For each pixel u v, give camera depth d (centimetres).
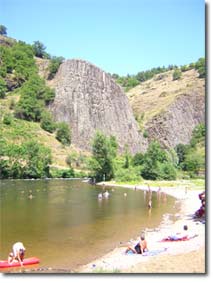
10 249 3541
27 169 13062
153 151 13562
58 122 18262
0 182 11594
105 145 12669
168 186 10931
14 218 5216
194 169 14575
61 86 19662
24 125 16712
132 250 3244
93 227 4588
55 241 3834
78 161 15425
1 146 13000
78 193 8806
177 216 5438
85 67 19938
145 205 6800
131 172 12775
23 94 18025
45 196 8056
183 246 3269
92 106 19488
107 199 7738
